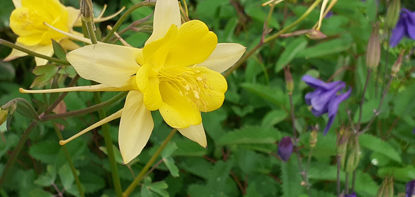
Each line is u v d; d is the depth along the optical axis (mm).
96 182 367
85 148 370
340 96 354
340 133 316
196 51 200
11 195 365
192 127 211
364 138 372
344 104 432
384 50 462
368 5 449
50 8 267
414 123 423
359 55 456
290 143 332
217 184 366
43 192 326
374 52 341
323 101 352
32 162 390
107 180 393
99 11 318
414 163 427
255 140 367
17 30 268
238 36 476
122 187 373
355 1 404
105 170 381
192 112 204
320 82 355
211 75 205
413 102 425
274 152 399
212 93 204
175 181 382
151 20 256
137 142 197
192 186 364
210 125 387
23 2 267
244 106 448
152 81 196
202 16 385
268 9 466
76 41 293
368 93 440
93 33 208
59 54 238
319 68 502
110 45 186
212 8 384
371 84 444
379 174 385
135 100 198
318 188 417
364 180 367
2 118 225
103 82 186
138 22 256
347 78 499
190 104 204
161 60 198
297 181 361
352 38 448
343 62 473
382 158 391
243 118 444
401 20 409
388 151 365
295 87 472
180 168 395
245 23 485
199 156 392
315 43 506
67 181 330
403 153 434
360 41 441
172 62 203
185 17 245
